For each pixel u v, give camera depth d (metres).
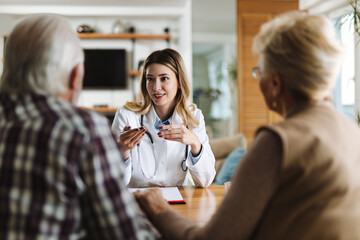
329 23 0.78
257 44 0.83
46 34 0.72
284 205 0.71
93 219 0.69
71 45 0.75
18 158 0.65
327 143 0.70
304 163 0.69
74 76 0.76
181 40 5.80
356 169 0.72
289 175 0.70
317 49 0.74
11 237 0.64
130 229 0.69
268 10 4.82
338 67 0.77
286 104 0.81
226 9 5.46
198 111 1.87
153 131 1.75
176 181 1.75
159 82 1.67
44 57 0.71
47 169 0.64
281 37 0.77
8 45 0.73
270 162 0.70
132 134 1.52
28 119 0.67
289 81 0.78
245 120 4.82
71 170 0.64
